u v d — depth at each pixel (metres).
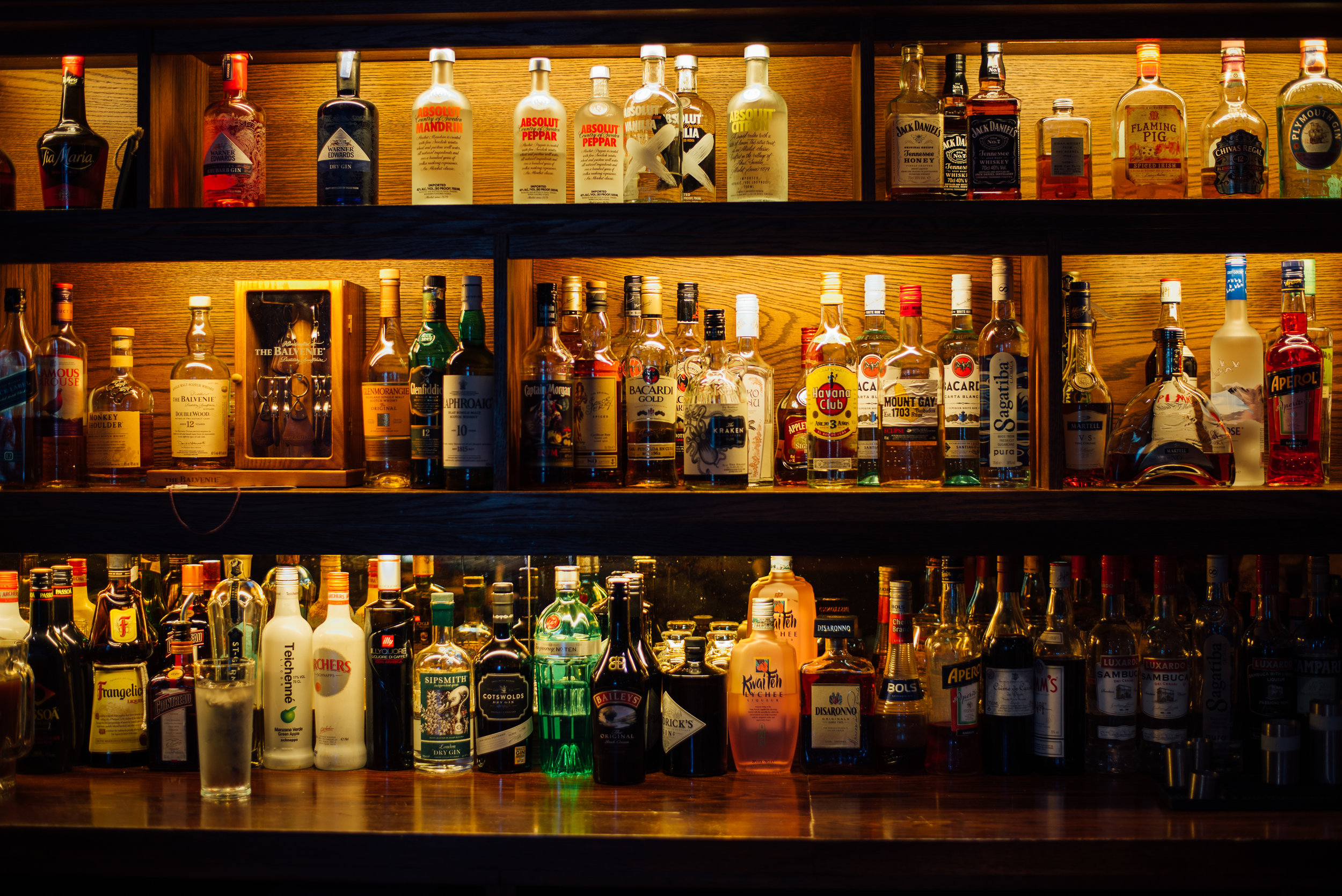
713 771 1.78
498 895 1.52
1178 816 1.58
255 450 1.88
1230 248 1.69
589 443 1.80
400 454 1.90
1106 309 2.00
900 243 1.70
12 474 1.84
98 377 2.06
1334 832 1.50
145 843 1.54
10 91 2.06
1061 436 1.69
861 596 2.01
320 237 1.74
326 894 1.69
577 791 1.71
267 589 1.99
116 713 1.87
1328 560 1.82
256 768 1.87
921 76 1.79
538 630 1.85
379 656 1.84
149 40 1.78
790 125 2.00
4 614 1.77
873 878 1.49
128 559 1.92
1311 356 1.79
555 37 1.75
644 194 1.81
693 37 1.75
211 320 2.03
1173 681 1.78
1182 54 1.98
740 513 1.68
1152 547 1.69
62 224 1.76
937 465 1.83
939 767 1.80
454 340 1.87
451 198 1.79
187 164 1.90
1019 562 1.97
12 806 1.65
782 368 2.01
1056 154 1.79
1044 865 1.48
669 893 1.68
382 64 2.02
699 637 1.84
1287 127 1.81
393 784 1.76
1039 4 1.69
